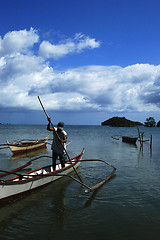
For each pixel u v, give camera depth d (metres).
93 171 9.53
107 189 6.96
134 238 4.00
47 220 4.71
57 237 4.02
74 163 9.47
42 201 5.88
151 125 175.88
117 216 4.93
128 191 6.76
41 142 19.02
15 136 35.28
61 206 5.53
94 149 18.47
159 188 7.10
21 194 6.22
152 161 12.59
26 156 14.52
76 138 33.22
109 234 4.14
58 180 8.09
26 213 5.08
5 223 4.56
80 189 7.00
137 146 22.22
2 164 11.51
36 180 6.77
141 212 5.16
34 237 4.02
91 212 5.15
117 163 11.68
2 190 5.48
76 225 4.48
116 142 26.84
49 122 7.39
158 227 4.43
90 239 3.95
